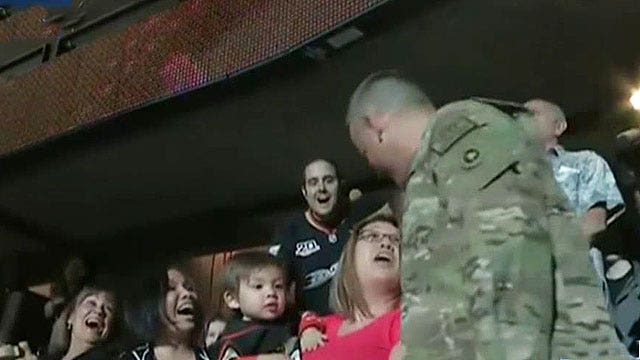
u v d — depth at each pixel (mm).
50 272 4258
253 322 3357
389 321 2885
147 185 3916
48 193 4254
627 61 2936
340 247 3217
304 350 3104
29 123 4340
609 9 2963
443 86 3070
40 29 4477
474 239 1074
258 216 3609
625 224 2523
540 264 1065
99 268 4090
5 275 4277
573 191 2604
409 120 2414
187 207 3863
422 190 1166
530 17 3018
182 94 3754
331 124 3307
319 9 3375
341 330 3027
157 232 3918
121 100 3979
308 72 3416
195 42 3809
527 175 1106
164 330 3689
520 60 3055
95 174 4152
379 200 3113
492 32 3080
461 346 1048
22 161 4355
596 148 2770
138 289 3857
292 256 3346
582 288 1076
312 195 3303
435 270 1104
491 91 3072
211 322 3529
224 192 3645
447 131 1167
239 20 3674
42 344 4113
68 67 4293
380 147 2490
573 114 2922
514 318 1036
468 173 1115
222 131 3654
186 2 3879
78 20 4328
